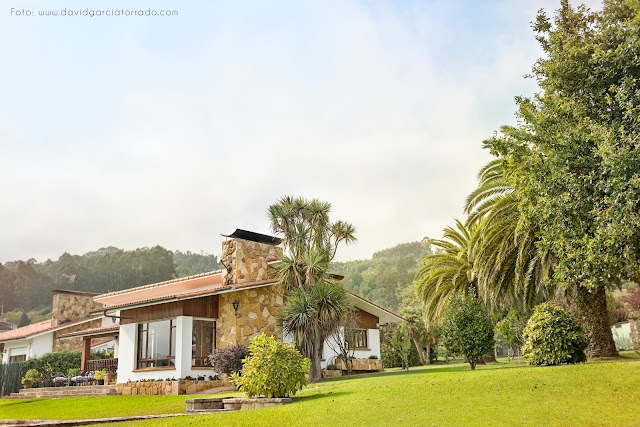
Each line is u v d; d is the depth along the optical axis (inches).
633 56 494.9
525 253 827.4
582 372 455.8
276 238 1011.9
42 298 3508.9
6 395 1169.4
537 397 388.8
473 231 1022.4
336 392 514.0
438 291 1183.6
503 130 607.2
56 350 1407.5
